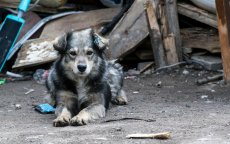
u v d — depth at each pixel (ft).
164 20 49.19
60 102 34.04
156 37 48.83
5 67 52.47
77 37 33.35
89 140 26.17
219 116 31.73
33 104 38.22
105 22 52.65
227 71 42.98
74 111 34.35
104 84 34.35
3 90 44.65
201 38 49.96
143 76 48.57
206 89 42.29
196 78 46.24
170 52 49.32
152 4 48.60
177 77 47.06
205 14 48.70
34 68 52.08
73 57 32.91
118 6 56.59
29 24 53.98
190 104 36.68
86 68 32.37
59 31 52.31
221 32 42.78
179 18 52.85
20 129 29.96
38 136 27.48
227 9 42.27
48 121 32.45
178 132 27.53
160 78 47.21
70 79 33.55
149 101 38.40
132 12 50.16
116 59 47.24
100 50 34.04
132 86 44.65
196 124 29.43
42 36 52.26
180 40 49.80
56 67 34.24
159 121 30.66
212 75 46.57
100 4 58.29
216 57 49.16
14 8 54.80
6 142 26.40
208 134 26.84
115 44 49.90
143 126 29.22
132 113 33.76
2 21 54.90
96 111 32.37
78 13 54.44
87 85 33.73
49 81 35.29
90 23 52.54
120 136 26.91
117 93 37.40
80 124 30.50
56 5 54.60
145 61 51.75
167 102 37.81
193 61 49.47
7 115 34.76
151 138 26.23
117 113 33.96
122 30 49.96
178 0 50.85
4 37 49.42
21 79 49.47
